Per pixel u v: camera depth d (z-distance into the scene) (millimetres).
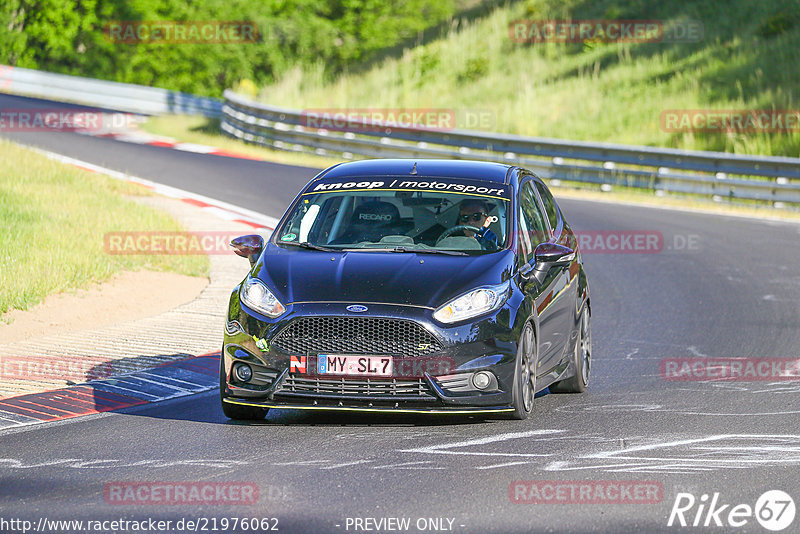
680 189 88375
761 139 100188
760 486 20516
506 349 25172
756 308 45250
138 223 57781
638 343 38469
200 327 39188
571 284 30438
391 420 26641
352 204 29188
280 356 24969
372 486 20328
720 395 29891
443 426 25844
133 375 31828
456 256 26875
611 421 26453
